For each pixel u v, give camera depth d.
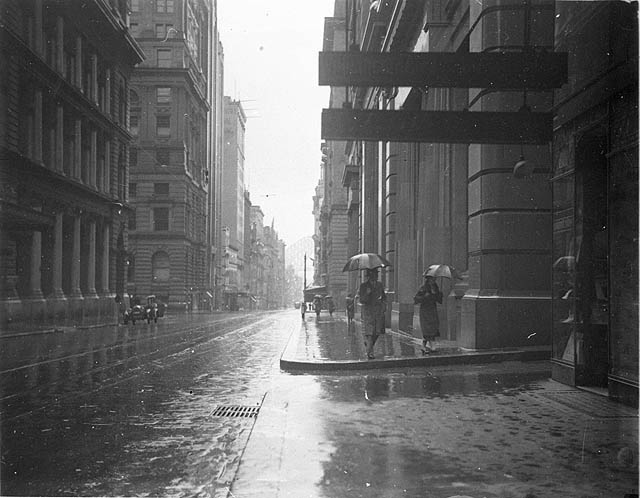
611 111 7.27
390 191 23.62
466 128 11.47
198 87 77.06
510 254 12.65
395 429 5.89
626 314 7.01
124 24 45.91
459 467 4.62
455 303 16.73
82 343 19.23
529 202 12.69
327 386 8.87
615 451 5.07
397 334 20.69
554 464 4.70
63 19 35.69
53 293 34.84
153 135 67.88
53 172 33.44
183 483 4.37
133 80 67.62
